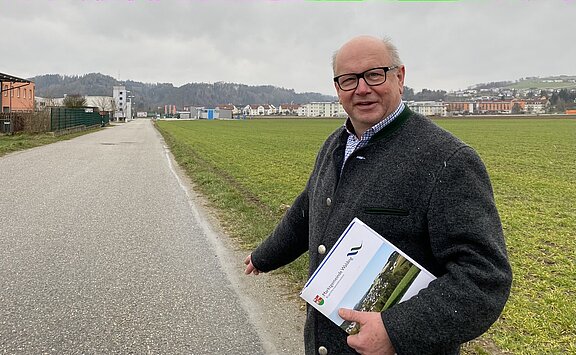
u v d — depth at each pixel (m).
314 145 31.88
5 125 33.38
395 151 2.07
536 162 21.53
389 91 2.14
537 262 6.60
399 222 1.99
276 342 4.14
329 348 2.11
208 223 8.62
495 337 4.24
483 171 1.97
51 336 4.22
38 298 5.06
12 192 11.74
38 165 17.61
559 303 5.04
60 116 39.19
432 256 2.00
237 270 6.00
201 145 31.25
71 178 14.35
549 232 8.31
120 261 6.35
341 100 2.22
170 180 14.33
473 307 1.75
